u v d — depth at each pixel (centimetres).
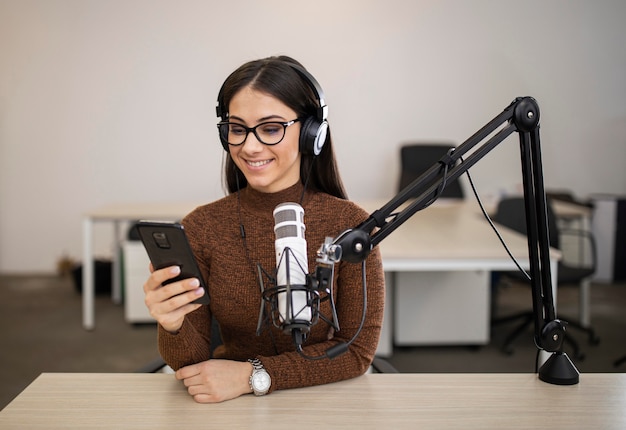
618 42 547
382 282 130
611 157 557
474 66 551
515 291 496
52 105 552
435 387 119
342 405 111
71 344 362
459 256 259
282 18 545
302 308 95
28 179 560
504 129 109
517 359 333
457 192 503
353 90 552
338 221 133
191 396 114
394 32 547
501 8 545
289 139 117
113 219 393
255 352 136
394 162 558
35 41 546
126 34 547
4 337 377
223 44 548
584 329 358
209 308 136
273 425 103
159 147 558
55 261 567
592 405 111
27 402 111
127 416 106
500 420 105
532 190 114
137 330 392
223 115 124
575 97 553
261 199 132
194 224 136
